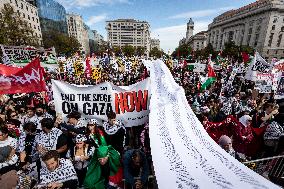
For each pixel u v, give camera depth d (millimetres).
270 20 82438
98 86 5535
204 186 2070
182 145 2980
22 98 9172
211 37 138375
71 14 128875
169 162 2516
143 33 185750
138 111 5754
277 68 9742
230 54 61844
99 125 5457
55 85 5527
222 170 2291
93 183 3725
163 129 3496
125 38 186250
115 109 5668
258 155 5930
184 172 2320
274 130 5598
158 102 4828
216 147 2846
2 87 5844
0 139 4547
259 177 2070
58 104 5605
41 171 3238
